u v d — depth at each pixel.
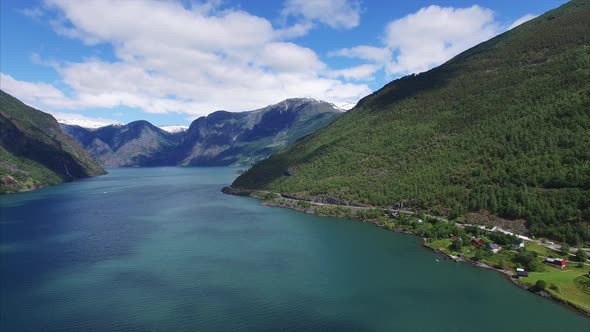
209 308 120.19
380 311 118.31
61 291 131.62
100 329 108.12
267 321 112.81
